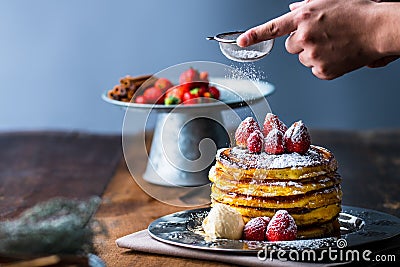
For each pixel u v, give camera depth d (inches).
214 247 61.4
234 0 165.6
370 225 67.9
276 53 167.5
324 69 66.3
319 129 135.6
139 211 83.4
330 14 63.7
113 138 132.6
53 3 165.8
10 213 83.2
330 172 68.4
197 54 167.8
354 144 124.1
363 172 103.6
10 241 53.0
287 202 65.9
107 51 168.1
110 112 171.0
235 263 60.2
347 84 168.2
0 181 101.0
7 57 167.9
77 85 169.9
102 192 93.8
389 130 133.8
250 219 66.6
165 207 85.4
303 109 170.2
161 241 64.9
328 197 66.9
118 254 65.2
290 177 66.2
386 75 167.3
